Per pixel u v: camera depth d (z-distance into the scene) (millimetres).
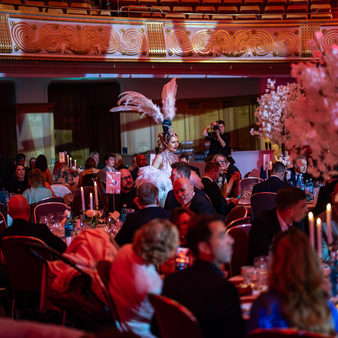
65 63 11672
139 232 3031
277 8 13648
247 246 4402
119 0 13148
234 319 2623
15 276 4340
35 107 14664
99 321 3688
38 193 7309
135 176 9742
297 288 2289
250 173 11086
